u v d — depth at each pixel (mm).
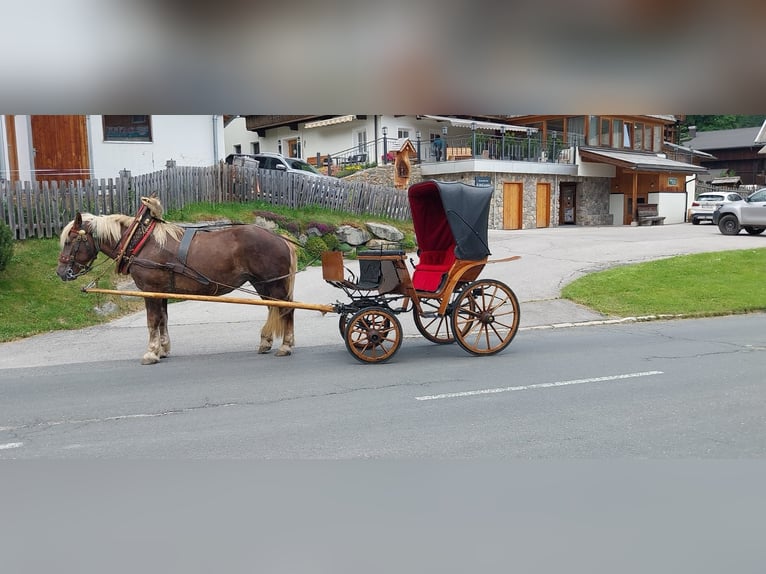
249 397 7141
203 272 9023
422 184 9039
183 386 7711
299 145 34656
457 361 8836
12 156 18469
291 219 18375
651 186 33906
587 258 18172
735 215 24312
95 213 15273
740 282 14797
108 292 8641
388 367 8531
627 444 5430
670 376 7805
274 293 9289
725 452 5230
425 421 6121
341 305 9094
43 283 12891
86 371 8672
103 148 19641
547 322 11938
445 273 9266
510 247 20750
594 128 32875
